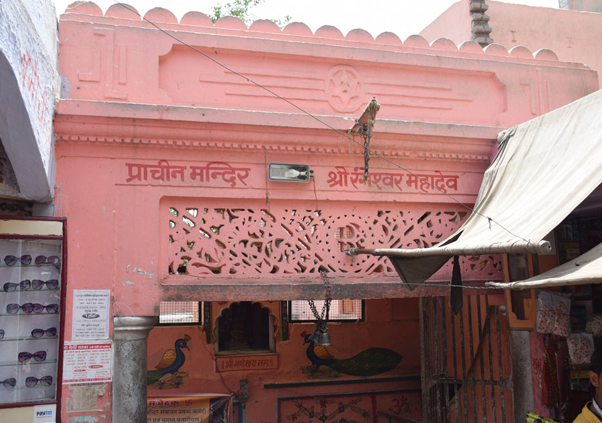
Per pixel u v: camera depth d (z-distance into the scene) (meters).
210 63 4.96
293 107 5.11
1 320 4.11
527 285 3.51
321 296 4.97
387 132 5.04
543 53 5.95
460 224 5.50
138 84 4.73
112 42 4.71
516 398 5.81
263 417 7.55
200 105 4.90
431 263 4.48
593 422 2.71
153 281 4.60
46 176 4.06
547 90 5.84
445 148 5.33
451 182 5.47
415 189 5.32
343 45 5.30
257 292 4.82
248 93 5.02
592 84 6.06
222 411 7.27
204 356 7.45
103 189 4.58
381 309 8.23
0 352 4.07
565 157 4.30
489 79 5.73
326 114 5.20
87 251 4.49
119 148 4.63
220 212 4.98
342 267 5.11
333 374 7.89
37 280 4.20
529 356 5.80
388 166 5.27
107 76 4.68
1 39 2.75
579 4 9.38
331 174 5.11
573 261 3.74
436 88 5.53
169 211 4.77
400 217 5.34
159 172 4.71
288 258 4.99
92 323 4.42
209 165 4.82
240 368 7.55
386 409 8.02
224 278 4.79
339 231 5.47
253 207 4.96
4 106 3.34
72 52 4.63
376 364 8.08
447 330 7.15
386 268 5.21
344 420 7.83
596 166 3.77
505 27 7.99
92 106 4.42
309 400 7.76
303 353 7.82
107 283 4.50
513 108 5.71
